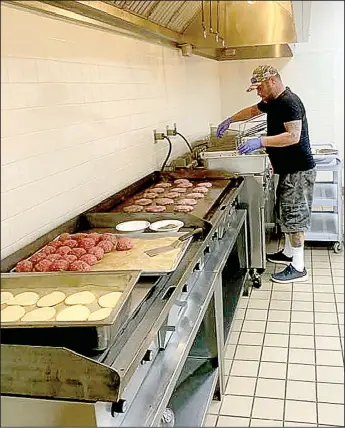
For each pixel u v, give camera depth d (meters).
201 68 4.66
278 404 2.21
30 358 1.31
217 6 3.31
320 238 4.43
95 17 2.27
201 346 2.24
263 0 3.23
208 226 2.35
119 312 1.41
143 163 3.54
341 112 4.38
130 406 1.46
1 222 1.82
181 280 1.81
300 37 3.39
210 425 2.01
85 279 1.61
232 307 3.04
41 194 2.15
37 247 2.06
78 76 2.53
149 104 3.64
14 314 1.45
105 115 2.87
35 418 1.33
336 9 3.44
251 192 3.66
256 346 2.82
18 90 1.97
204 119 4.77
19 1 1.88
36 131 2.11
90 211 2.60
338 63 4.17
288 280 3.77
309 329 3.00
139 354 1.37
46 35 2.21
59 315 1.43
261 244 3.69
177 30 3.33
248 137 4.22
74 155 2.48
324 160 4.29
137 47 3.39
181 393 1.97
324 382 2.40
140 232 2.33
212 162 3.71
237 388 2.36
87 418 1.32
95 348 1.36
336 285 3.67
